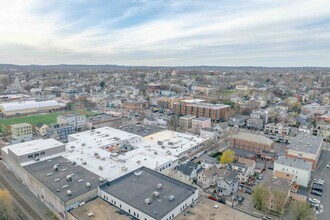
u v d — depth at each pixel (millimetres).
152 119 172750
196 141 124938
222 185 81500
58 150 99188
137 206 61094
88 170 83938
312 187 87000
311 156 102000
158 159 98125
